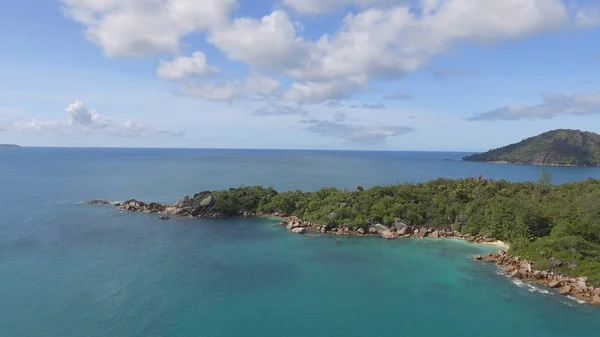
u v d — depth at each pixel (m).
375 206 83.62
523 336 39.41
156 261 60.09
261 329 40.25
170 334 38.97
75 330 39.25
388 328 40.81
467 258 63.16
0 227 79.25
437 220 80.44
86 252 63.75
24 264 57.41
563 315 43.66
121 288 49.50
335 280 53.38
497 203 77.38
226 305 45.41
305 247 69.06
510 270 56.81
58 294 47.28
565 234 61.41
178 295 47.84
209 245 69.31
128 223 84.94
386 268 58.31
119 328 39.81
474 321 42.31
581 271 52.62
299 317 42.84
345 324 41.50
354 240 74.00
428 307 45.53
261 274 55.38
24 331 38.81
